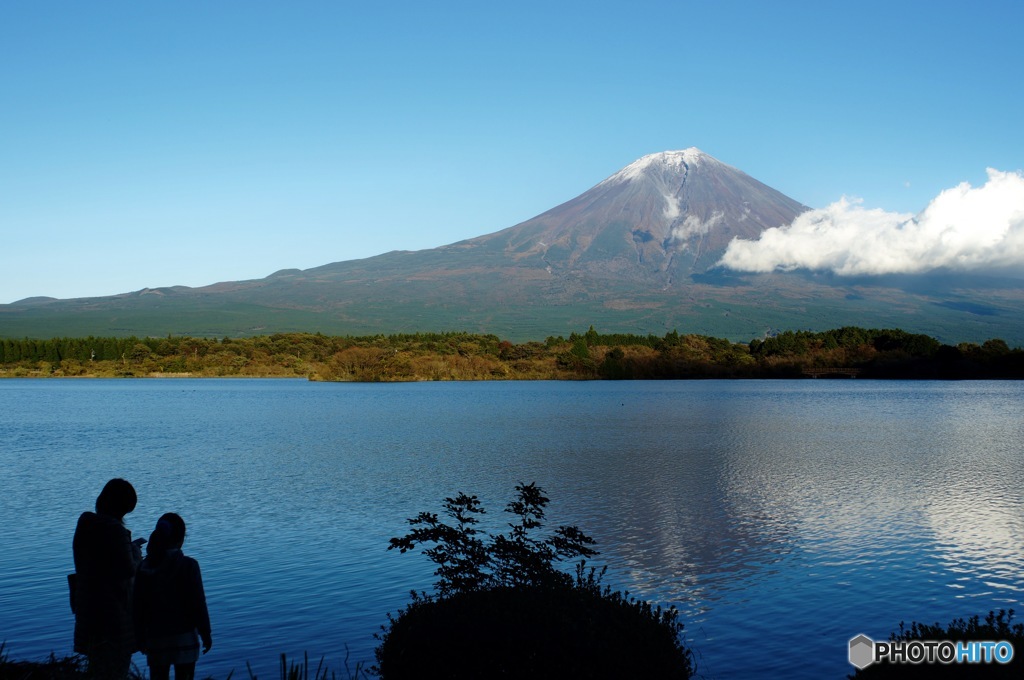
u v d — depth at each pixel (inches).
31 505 1418.6
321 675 642.8
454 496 1478.8
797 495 1489.9
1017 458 2086.6
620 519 1266.0
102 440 2689.5
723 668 665.0
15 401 5231.3
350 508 1366.9
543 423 3302.2
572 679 417.7
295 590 877.2
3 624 773.3
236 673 654.5
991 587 884.6
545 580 551.5
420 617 459.2
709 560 1002.1
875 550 1052.5
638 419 3513.8
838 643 719.1
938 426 3129.9
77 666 482.0
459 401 5054.1
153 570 459.5
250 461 2063.2
